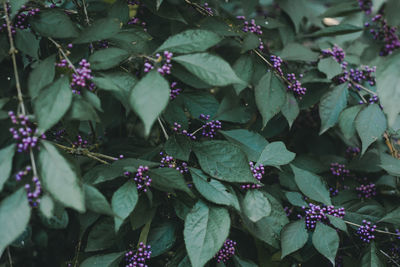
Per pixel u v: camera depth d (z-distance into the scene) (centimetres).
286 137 119
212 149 92
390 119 85
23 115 82
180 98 102
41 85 85
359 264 96
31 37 92
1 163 80
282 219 95
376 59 104
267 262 102
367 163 110
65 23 91
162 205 99
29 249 121
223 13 122
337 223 94
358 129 98
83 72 85
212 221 89
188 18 105
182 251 95
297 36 129
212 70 85
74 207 78
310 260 103
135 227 91
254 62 100
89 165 105
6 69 102
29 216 78
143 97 80
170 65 85
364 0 101
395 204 107
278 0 121
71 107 82
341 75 108
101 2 111
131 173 90
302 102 109
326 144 127
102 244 95
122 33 94
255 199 92
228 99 103
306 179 99
